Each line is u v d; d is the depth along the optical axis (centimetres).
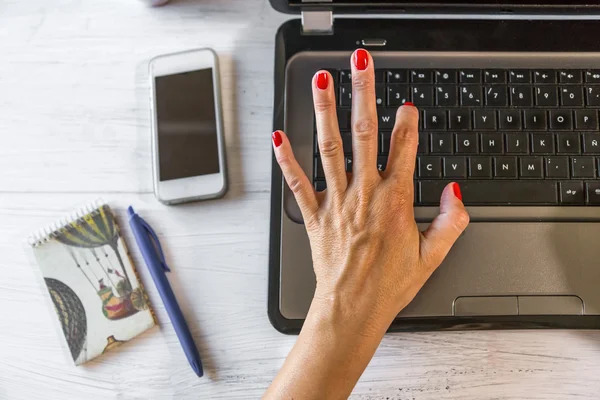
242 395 51
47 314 53
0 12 58
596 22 54
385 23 54
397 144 47
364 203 46
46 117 56
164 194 53
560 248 50
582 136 51
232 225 54
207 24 57
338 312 44
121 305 53
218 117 54
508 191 51
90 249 53
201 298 53
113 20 57
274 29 57
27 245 54
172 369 52
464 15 54
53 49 57
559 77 52
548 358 51
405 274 45
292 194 51
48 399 52
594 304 50
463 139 51
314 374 43
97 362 52
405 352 51
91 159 56
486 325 49
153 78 55
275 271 50
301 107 52
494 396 51
